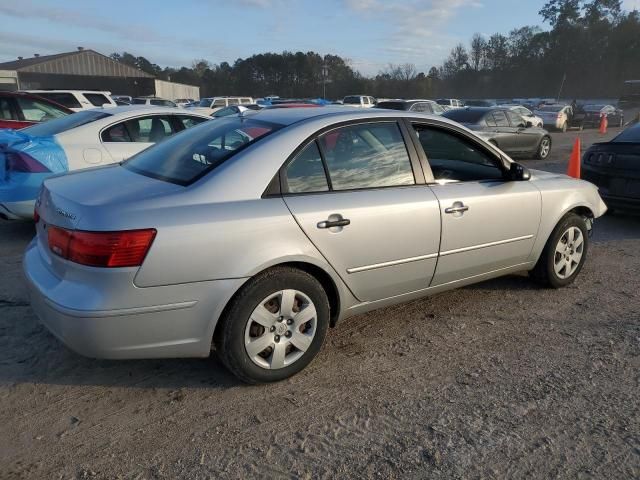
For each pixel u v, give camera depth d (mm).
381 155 3488
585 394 3062
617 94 80125
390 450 2570
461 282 3992
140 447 2572
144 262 2605
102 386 3092
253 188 2953
